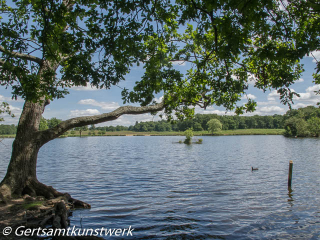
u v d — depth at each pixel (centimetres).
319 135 10431
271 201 1354
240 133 15662
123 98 1008
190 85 1257
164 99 1299
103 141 11244
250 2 523
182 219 1050
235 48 584
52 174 2248
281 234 906
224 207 1234
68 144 8700
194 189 1642
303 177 2088
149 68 952
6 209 944
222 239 852
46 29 708
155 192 1554
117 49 779
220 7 566
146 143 8869
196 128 18250
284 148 5606
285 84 722
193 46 1098
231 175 2208
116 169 2591
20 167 1105
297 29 708
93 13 745
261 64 880
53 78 876
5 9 1130
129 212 1136
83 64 754
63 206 956
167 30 1023
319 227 977
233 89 931
